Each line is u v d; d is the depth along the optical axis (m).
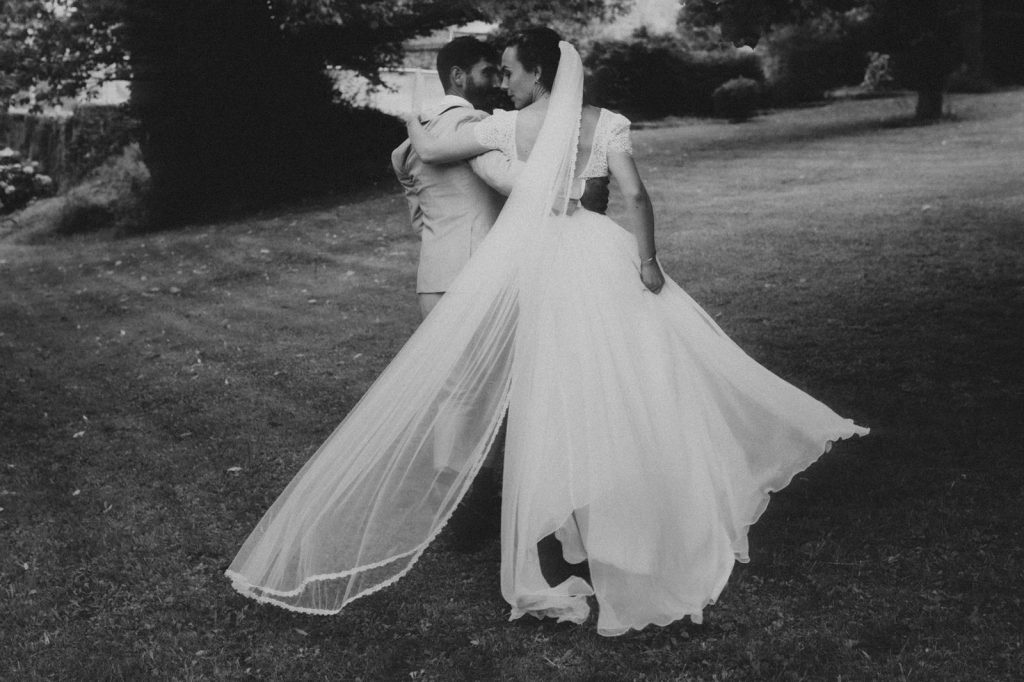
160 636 3.38
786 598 3.37
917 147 13.23
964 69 19.88
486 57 4.01
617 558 3.16
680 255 8.49
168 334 7.94
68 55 14.77
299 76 15.53
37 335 8.32
